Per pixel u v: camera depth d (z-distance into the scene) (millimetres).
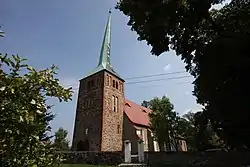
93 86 42188
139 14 16484
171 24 16938
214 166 17172
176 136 42531
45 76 3377
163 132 40469
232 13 19469
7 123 2762
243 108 17578
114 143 38656
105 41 47281
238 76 17859
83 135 39406
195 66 22156
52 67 3494
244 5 19266
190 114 47375
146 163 20141
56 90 3465
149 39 18453
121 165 20047
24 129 2828
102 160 23969
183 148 51062
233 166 16469
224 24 18953
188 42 20016
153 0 15227
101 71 41781
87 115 40531
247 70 17297
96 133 37312
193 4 16469
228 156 16938
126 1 17281
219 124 20984
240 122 18484
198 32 19750
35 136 2945
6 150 2768
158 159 19844
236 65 17344
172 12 15711
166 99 42219
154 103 42594
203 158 17828
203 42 19703
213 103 19484
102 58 45094
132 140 40438
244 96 17438
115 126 40188
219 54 17844
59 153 3451
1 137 2768
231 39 17250
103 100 38938
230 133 20203
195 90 23312
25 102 2973
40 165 3053
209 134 33844
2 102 2824
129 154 22125
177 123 41156
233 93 17703
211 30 19875
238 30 18219
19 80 3010
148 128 45500
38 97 3186
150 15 16078
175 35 19172
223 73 18234
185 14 16516
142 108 54156
